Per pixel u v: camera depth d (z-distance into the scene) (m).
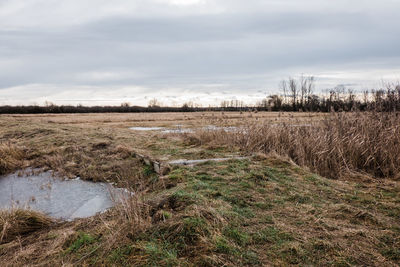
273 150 8.56
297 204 4.68
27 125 20.00
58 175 9.66
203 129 12.67
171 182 6.31
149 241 3.32
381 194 5.27
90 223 4.47
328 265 2.97
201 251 3.11
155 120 36.03
